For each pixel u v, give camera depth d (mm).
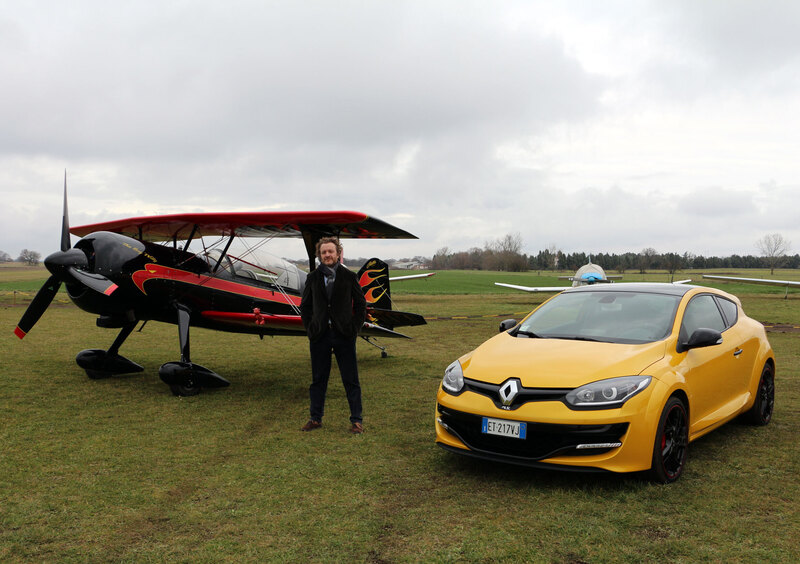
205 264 7016
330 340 4594
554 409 3205
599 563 2434
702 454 3986
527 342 3945
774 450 4086
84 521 2885
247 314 6660
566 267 134250
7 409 5410
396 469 3711
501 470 3682
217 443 4320
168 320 7086
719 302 4688
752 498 3168
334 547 2592
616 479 3469
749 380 4578
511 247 123938
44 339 10602
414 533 2740
